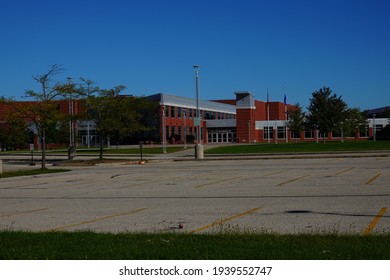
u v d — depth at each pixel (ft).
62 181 78.48
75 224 36.63
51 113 108.68
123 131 135.54
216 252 24.56
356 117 286.05
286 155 145.79
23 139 269.85
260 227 32.63
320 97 266.36
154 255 24.43
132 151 196.75
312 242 26.20
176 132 313.73
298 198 47.39
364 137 320.91
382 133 319.06
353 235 28.12
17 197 57.00
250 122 323.78
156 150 200.23
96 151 206.18
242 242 26.76
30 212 43.98
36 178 86.53
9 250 26.35
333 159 120.98
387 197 46.19
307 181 64.34
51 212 43.50
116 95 135.54
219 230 31.89
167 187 62.75
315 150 168.14
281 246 25.43
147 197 52.54
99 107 132.87
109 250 25.71
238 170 90.63
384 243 25.54
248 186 60.44
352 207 40.57
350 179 65.21
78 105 140.36
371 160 111.55
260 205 43.42
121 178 80.94
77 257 24.41
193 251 24.99
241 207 42.57
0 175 91.71
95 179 80.69
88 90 131.44
